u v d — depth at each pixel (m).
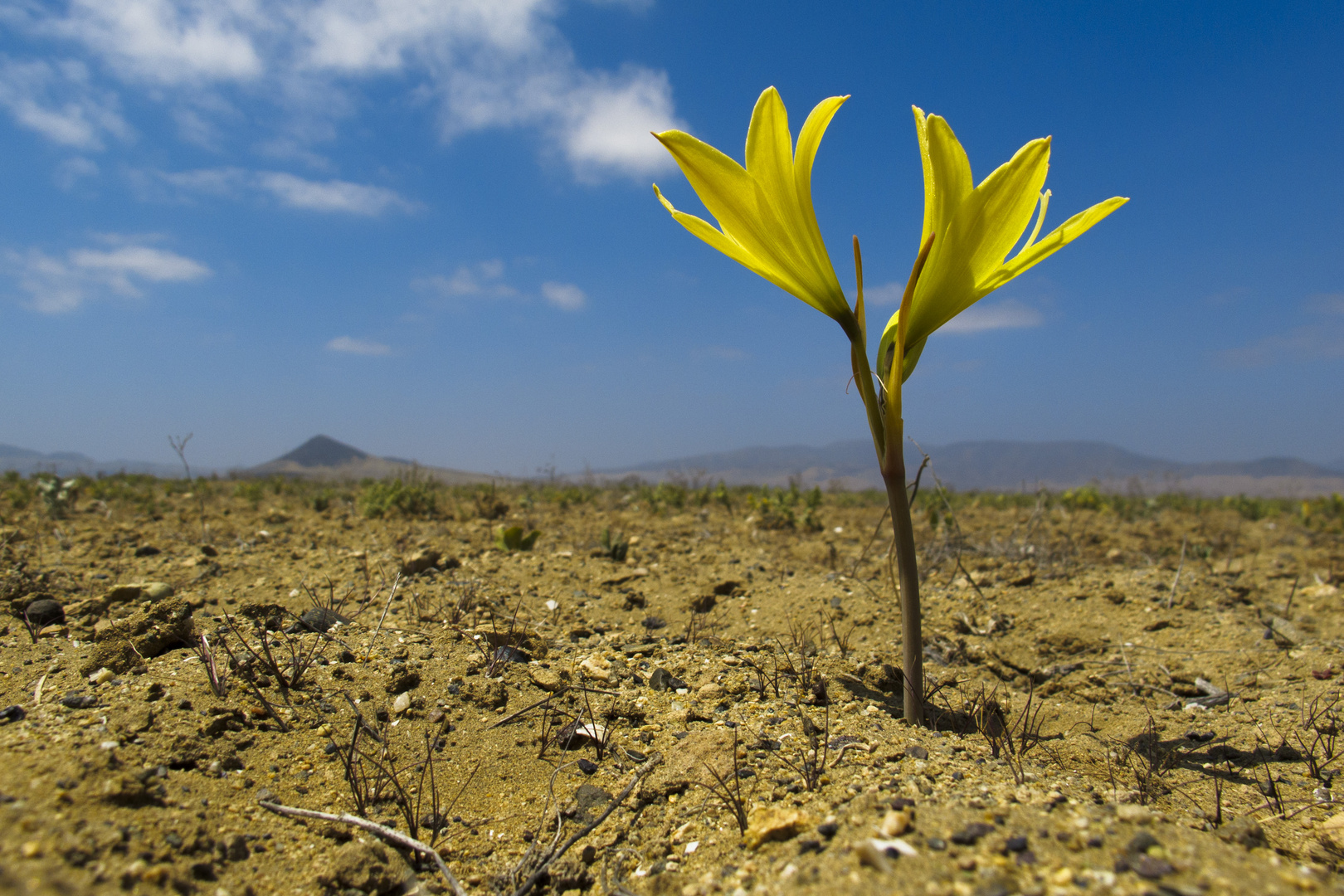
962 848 0.17
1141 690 0.32
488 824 0.21
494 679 0.27
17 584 0.34
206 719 0.22
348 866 0.18
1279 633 0.37
